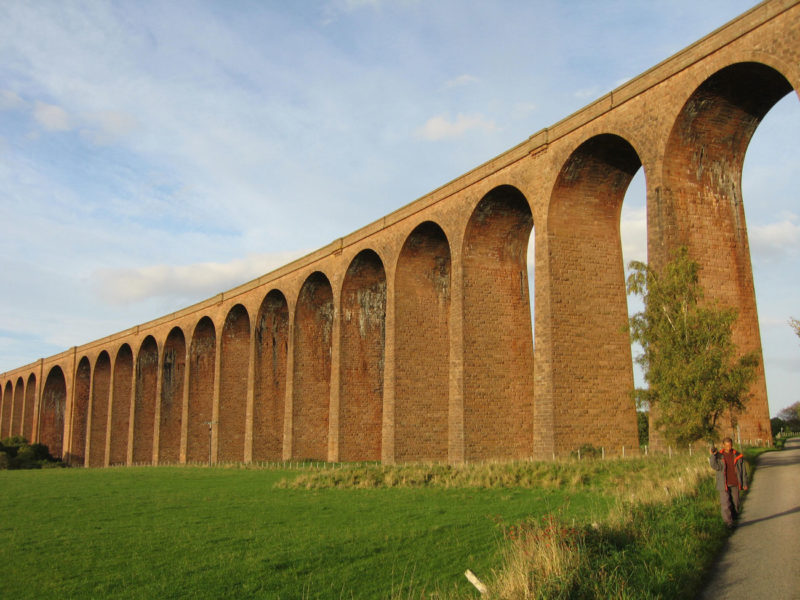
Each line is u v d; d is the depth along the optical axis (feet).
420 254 139.85
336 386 152.15
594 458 91.61
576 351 99.66
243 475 123.85
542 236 102.89
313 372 172.76
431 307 140.36
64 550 52.47
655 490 53.78
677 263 76.38
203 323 219.41
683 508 44.57
